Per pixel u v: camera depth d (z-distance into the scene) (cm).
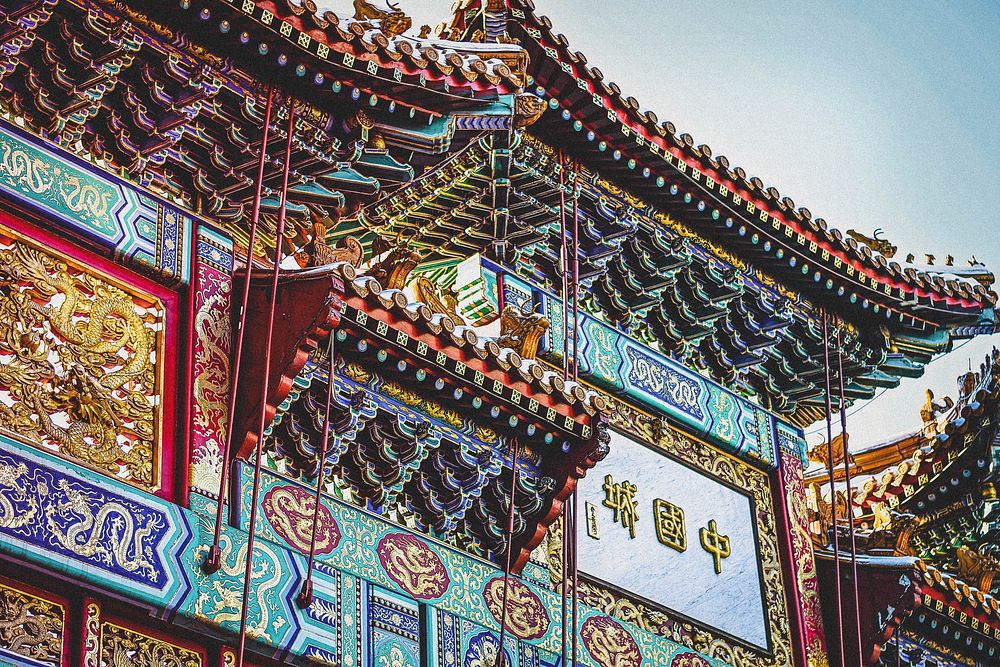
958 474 2588
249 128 1870
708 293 2430
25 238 1720
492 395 1942
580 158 2312
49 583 1573
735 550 2344
